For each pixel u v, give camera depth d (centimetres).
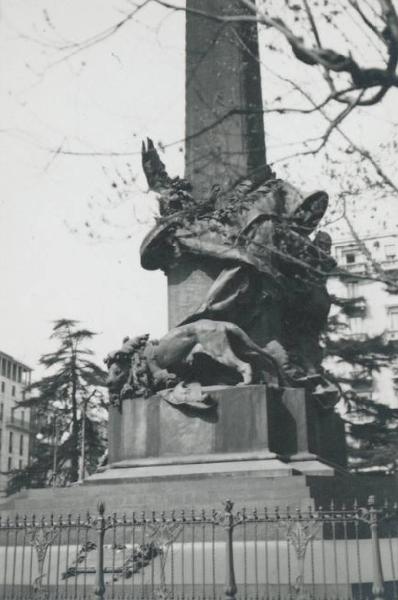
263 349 1440
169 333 1470
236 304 1477
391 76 853
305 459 1366
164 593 969
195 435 1398
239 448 1363
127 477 1390
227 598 930
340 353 3447
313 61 886
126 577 1075
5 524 1158
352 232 1048
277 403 1405
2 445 8331
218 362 1423
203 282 1530
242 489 1251
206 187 1598
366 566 1061
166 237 1537
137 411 1469
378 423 3369
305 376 1484
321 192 1527
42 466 4144
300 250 1470
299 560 941
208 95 1664
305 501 1196
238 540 1207
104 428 4294
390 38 825
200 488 1286
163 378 1465
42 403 4281
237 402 1384
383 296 5309
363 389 4847
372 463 3250
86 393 4216
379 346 3469
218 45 1673
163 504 1285
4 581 1067
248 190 1557
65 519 1330
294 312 1566
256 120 1636
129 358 1527
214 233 1506
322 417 1478
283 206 1534
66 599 1013
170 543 995
